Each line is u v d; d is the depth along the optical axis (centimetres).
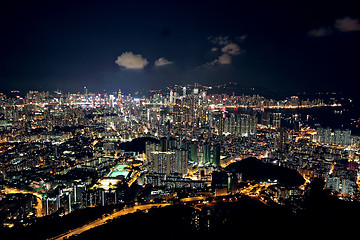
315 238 4331
